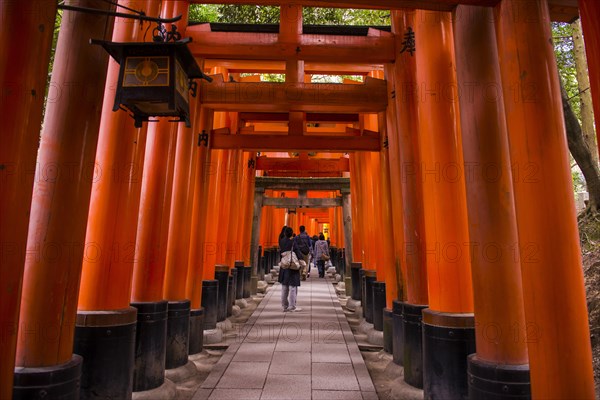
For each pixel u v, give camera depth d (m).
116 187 4.11
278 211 25.11
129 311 4.02
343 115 11.04
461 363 3.92
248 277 13.52
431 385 4.11
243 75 13.16
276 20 9.89
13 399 2.77
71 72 3.26
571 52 9.28
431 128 4.36
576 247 2.75
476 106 3.57
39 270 3.03
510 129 2.99
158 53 3.27
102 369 3.76
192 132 6.50
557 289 2.66
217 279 8.91
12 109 2.38
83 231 3.27
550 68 2.92
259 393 4.82
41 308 3.00
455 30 3.72
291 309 10.52
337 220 22.30
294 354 6.43
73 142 3.19
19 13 2.46
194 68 3.59
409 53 5.82
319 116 10.98
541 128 2.82
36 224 3.08
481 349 3.43
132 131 4.26
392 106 6.47
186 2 6.35
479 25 3.61
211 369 6.18
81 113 3.24
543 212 2.74
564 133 2.89
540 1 3.00
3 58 2.39
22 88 2.43
